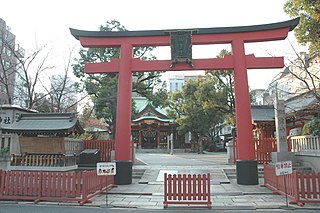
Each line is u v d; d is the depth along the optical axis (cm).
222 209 917
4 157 1285
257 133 2736
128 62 1458
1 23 3122
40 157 1484
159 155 3659
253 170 1342
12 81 2986
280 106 1791
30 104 2284
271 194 1153
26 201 1017
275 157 1727
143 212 877
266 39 1424
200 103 3603
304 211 882
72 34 1486
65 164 1499
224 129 5962
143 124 5031
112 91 2470
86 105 3067
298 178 982
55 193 1023
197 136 4362
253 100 3803
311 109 1903
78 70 2591
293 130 2744
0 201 1015
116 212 872
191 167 1797
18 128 1492
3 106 1661
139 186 1332
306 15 1473
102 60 2545
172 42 1438
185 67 1431
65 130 1469
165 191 959
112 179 1338
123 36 1477
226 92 2869
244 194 1152
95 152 1712
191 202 945
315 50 1591
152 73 2595
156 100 2711
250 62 1415
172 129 5084
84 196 997
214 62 1429
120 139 1405
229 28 1431
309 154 1583
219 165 1909
